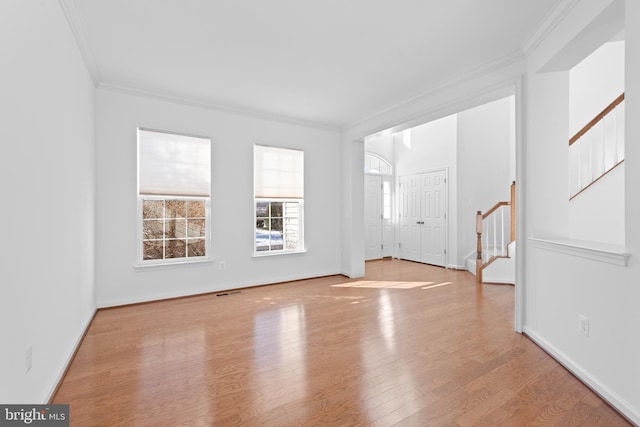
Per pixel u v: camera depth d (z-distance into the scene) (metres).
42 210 1.76
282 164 4.92
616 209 3.07
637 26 1.59
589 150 3.68
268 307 3.67
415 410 1.75
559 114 2.66
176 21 2.39
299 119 4.95
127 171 3.68
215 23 2.42
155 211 3.97
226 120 4.41
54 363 1.96
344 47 2.78
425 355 2.43
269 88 3.70
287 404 1.80
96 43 2.70
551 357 2.38
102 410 1.74
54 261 1.96
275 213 4.97
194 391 1.94
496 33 2.55
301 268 5.14
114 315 3.37
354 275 5.32
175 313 3.44
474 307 3.65
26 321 1.54
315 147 5.29
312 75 3.35
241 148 4.54
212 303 3.82
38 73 1.70
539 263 2.60
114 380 2.06
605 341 1.85
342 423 1.63
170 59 2.99
